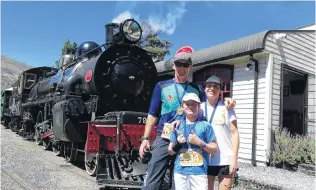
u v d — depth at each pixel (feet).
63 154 31.60
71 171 24.09
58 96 29.07
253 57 31.14
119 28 25.96
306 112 35.17
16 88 53.36
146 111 26.73
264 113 29.89
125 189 19.42
